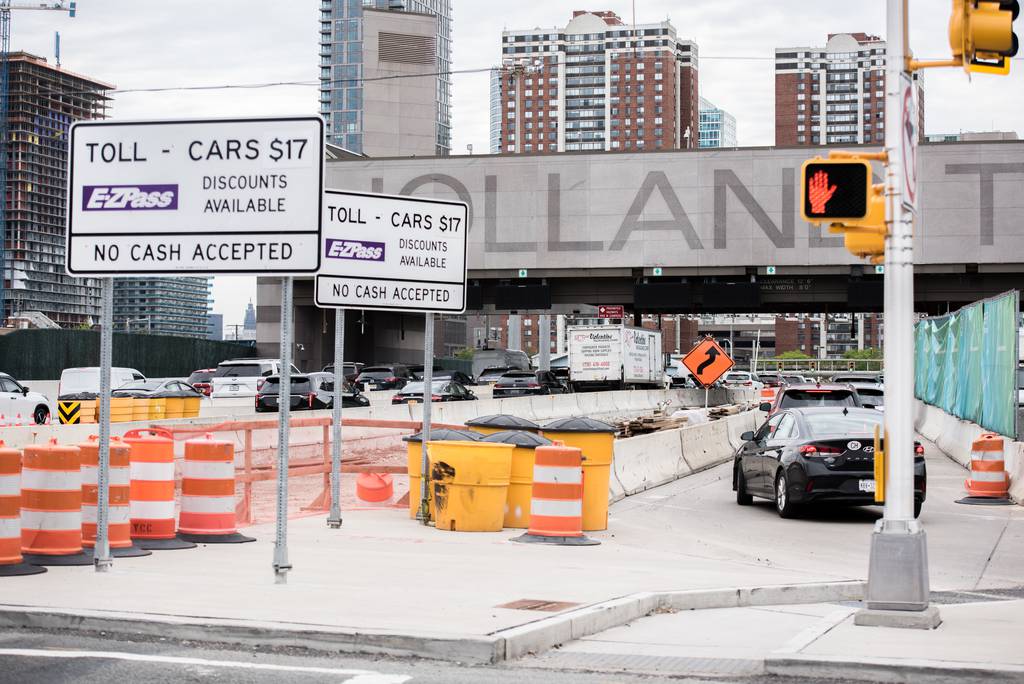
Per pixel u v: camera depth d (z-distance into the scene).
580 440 16.38
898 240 9.21
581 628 9.07
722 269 55.91
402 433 34.22
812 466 18.11
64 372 41.97
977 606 10.88
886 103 9.26
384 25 185.12
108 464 11.02
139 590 9.88
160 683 7.08
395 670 7.64
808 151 54.44
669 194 55.72
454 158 57.69
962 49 9.30
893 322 9.27
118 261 10.50
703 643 8.87
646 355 69.50
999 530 17.34
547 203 56.81
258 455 26.08
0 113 175.25
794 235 54.62
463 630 8.34
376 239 14.67
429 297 14.99
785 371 120.12
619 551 13.89
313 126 10.34
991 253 53.31
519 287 58.56
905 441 9.29
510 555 12.98
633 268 56.47
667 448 26.66
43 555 11.27
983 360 28.08
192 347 67.69
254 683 7.14
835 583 11.44
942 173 53.78
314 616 8.82
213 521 13.30
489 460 15.13
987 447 21.34
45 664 7.50
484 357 95.31
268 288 70.94
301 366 70.75
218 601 9.40
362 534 14.66
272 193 10.36
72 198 10.57
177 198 10.45
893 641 8.53
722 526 17.83
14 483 10.74
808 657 7.80
